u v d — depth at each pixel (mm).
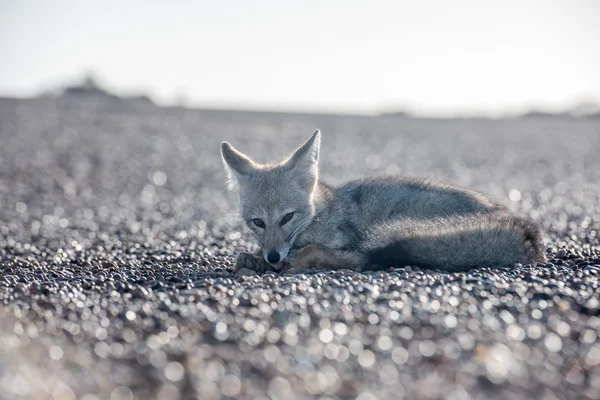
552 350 7098
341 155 46531
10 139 48750
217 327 7805
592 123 91000
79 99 98562
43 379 6312
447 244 11367
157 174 36844
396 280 10047
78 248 15688
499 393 6039
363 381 6324
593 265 11570
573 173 36625
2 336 7375
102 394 6047
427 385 6195
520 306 8625
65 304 9023
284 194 12344
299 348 7145
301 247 12727
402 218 12852
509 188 30391
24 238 17828
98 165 39500
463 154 47656
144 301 9109
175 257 13992
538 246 11984
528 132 71000
